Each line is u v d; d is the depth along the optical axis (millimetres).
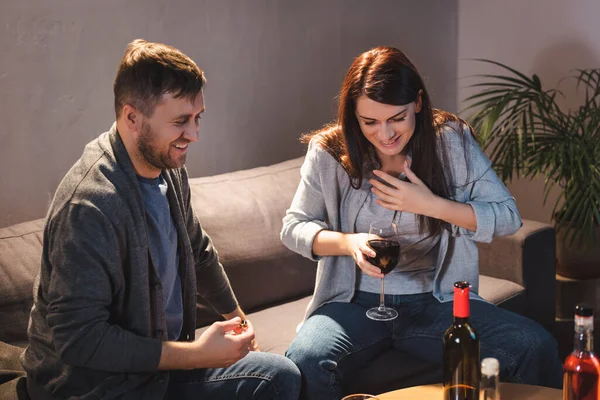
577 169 3088
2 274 2053
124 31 2752
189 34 2945
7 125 2520
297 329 2254
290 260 2621
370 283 2223
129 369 1666
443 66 4020
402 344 2141
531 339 1977
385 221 2182
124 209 1684
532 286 2838
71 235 1631
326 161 2219
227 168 3166
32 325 1769
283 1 3240
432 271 2221
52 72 2594
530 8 3738
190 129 1718
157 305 1782
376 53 1994
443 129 2176
